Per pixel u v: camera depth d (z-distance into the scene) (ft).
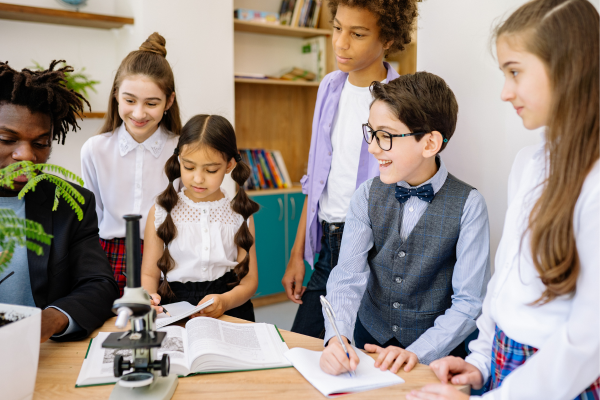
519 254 2.87
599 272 2.52
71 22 9.14
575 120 2.61
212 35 10.14
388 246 4.58
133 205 6.18
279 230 11.73
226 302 4.73
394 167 4.19
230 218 5.43
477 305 4.16
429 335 4.04
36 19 8.84
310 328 6.27
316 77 12.62
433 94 4.09
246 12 11.05
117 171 6.12
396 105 4.01
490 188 5.76
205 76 10.16
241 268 5.26
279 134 12.93
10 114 3.75
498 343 3.28
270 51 12.46
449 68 6.00
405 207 4.55
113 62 10.07
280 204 11.66
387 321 4.70
